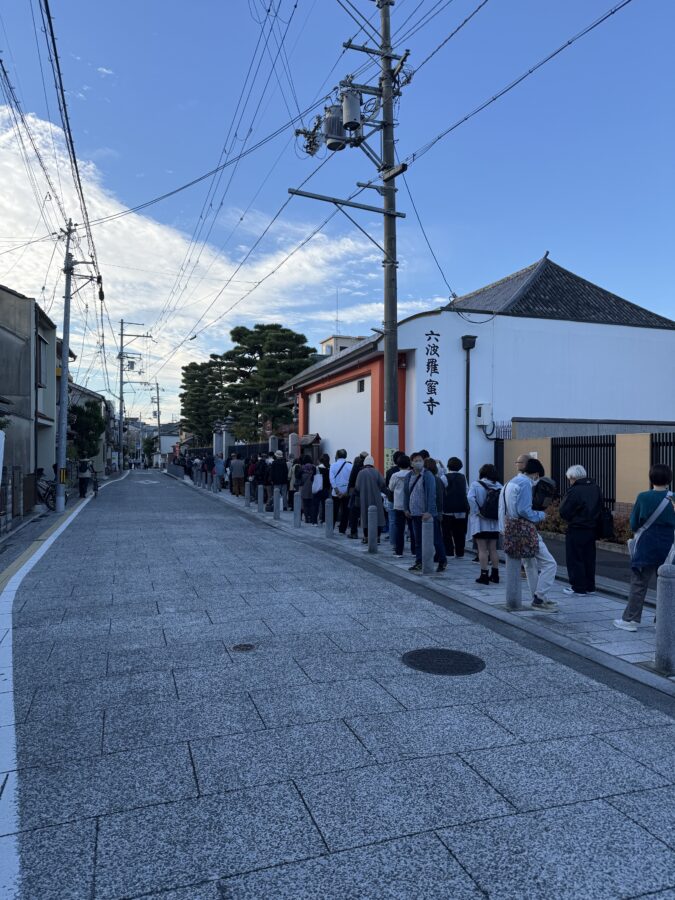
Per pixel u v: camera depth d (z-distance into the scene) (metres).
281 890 2.35
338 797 2.99
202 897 2.31
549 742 3.61
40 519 14.97
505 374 14.78
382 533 12.31
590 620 6.23
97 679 4.46
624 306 17.80
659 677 4.68
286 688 4.34
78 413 31.58
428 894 2.34
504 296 17.48
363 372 16.44
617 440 11.56
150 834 2.68
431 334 14.20
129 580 7.75
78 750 3.43
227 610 6.38
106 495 23.78
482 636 5.68
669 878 2.45
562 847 2.63
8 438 18.38
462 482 9.62
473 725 3.82
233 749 3.46
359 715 3.92
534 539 6.46
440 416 14.24
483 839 2.68
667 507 5.66
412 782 3.14
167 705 4.03
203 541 11.25
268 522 14.90
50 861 2.50
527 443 13.60
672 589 4.75
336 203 10.68
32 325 19.61
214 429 45.84
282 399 33.16
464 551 10.40
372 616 6.26
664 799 3.03
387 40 11.08
